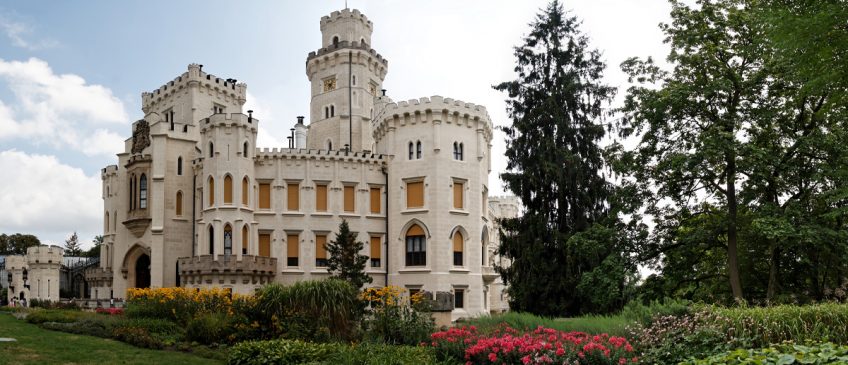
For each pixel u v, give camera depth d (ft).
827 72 66.49
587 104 134.82
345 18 214.69
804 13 66.95
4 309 141.08
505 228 133.90
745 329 55.36
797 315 57.06
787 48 66.90
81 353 65.05
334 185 165.78
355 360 55.62
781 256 112.27
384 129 175.01
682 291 121.39
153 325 83.15
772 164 100.89
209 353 68.28
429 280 156.35
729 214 106.32
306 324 72.23
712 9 108.88
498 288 245.45
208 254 156.87
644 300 109.81
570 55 136.05
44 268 228.63
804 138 99.04
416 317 74.28
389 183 168.25
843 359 38.01
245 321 75.87
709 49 108.37
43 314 97.50
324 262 163.63
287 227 162.40
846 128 100.27
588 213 128.06
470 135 166.91
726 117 104.73
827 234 94.12
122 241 183.52
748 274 115.44
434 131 160.97
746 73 108.06
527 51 137.80
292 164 165.17
